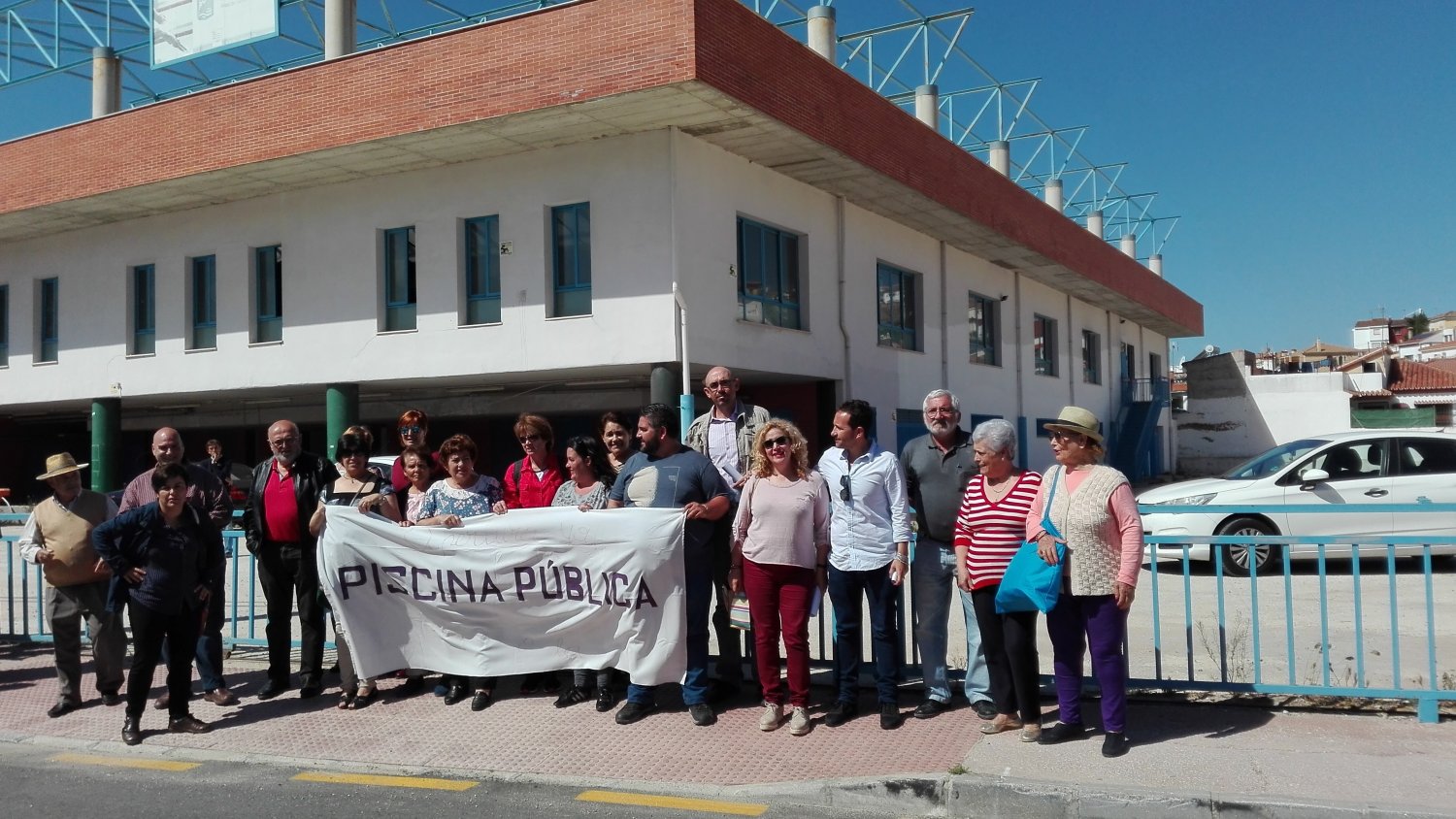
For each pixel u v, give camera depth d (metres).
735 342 16.53
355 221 18.02
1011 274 27.36
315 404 23.72
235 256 19.36
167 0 19.17
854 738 5.90
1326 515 11.29
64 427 28.03
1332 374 36.47
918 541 6.27
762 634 6.09
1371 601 9.70
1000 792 4.96
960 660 7.52
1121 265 31.34
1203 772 5.06
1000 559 5.73
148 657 6.37
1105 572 5.36
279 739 6.36
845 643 6.16
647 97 13.97
